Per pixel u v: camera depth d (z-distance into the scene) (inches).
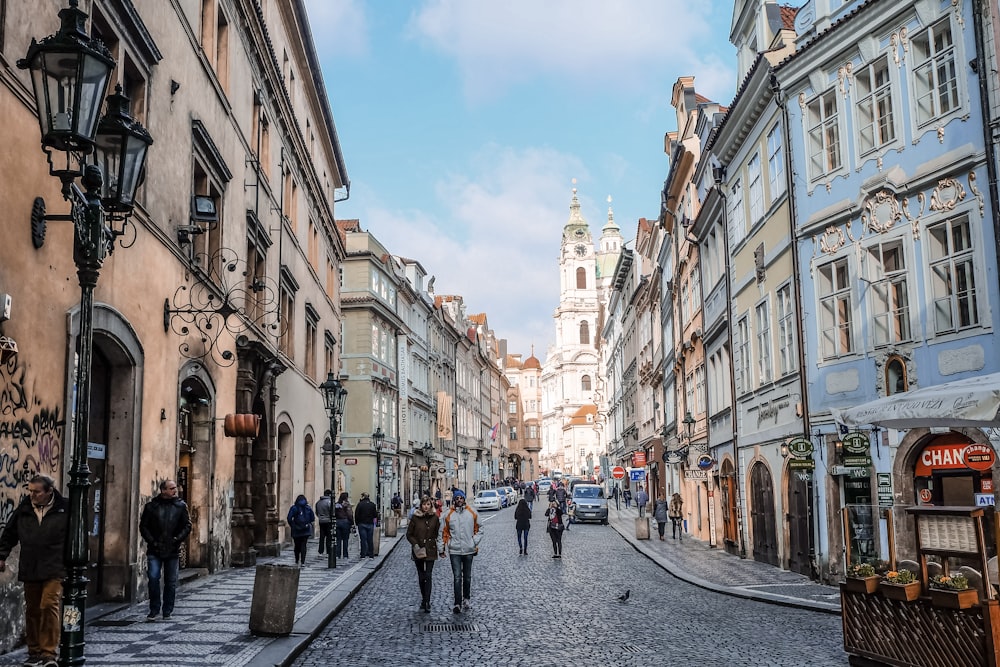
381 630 513.7
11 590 393.7
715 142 1092.5
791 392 839.7
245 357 860.0
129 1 538.0
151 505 521.7
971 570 352.5
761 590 704.4
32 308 415.8
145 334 592.4
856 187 733.3
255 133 985.5
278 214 1093.8
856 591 389.4
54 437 439.8
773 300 896.9
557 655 432.1
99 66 302.7
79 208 310.2
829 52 763.4
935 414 409.7
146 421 595.8
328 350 1595.7
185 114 683.4
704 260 1304.1
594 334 6107.3
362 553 1018.1
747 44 1030.4
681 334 1549.0
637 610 602.9
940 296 650.8
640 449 2331.4
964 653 334.0
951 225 644.1
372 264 2030.0
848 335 746.8
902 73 689.6
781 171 861.8
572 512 1902.1
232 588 665.0
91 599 543.2
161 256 626.2
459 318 3528.5
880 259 706.8
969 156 623.2
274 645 430.9
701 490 1378.0
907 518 432.5
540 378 7357.3
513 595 692.7
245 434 786.2
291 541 1155.9
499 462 4849.9
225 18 834.2
